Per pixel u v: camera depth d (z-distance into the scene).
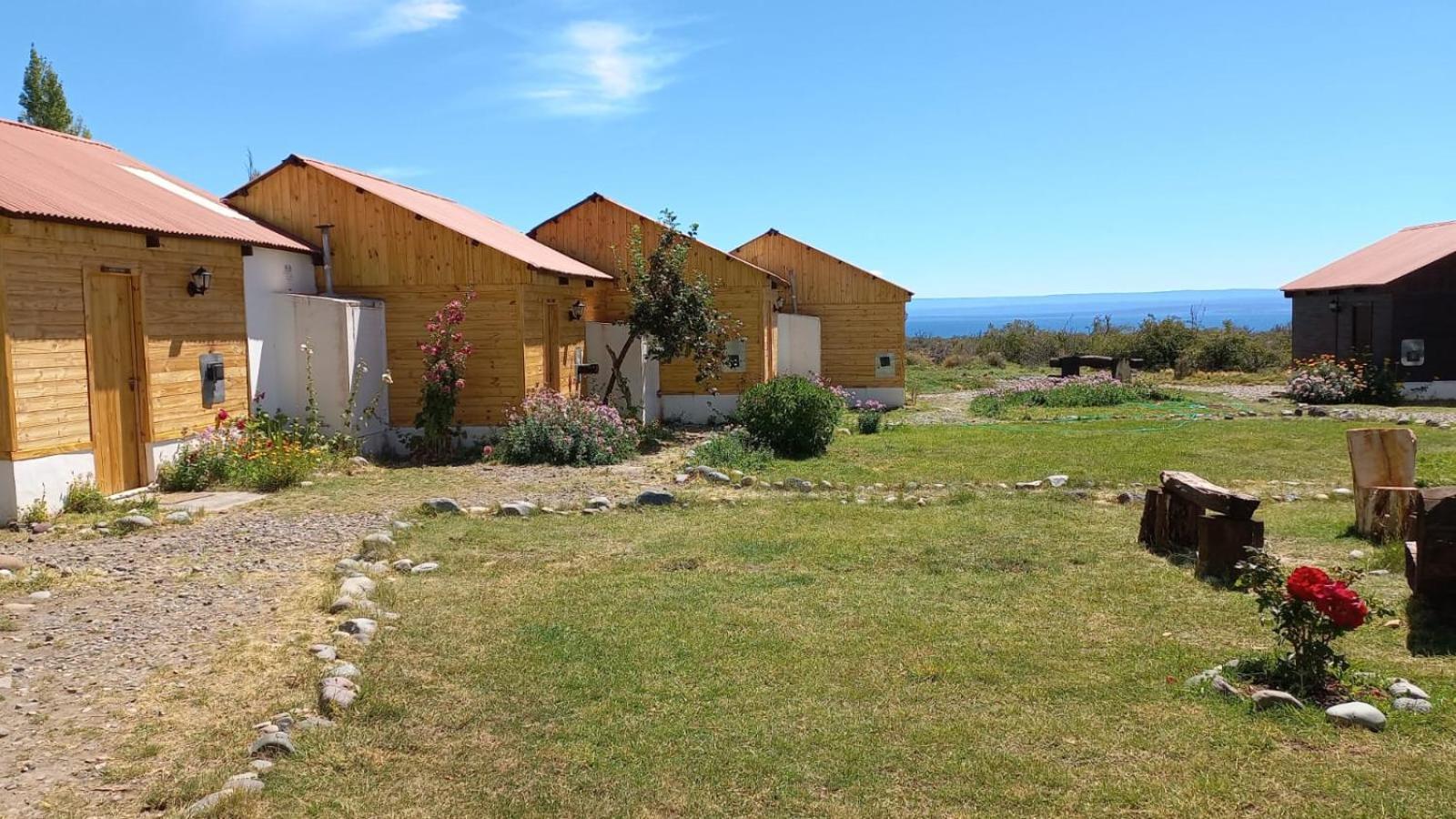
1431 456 10.81
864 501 10.02
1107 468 12.42
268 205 14.38
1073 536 8.33
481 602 6.41
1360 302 23.47
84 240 9.27
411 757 4.20
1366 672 4.92
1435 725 4.27
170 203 11.55
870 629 5.85
